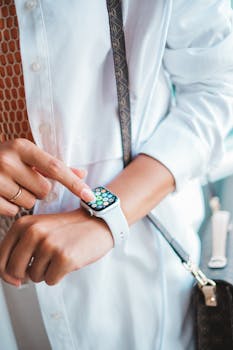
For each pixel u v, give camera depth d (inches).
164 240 29.2
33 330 31.7
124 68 24.2
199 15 24.9
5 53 22.9
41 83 22.8
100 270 27.3
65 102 23.2
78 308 28.5
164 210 29.0
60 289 27.5
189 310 31.9
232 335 28.9
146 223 28.2
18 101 24.0
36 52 22.2
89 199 21.4
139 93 25.2
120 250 27.7
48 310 28.0
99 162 26.3
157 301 29.3
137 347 29.8
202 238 35.7
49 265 21.0
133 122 26.4
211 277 29.4
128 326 29.7
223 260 30.9
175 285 30.1
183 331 32.0
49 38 22.1
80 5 21.7
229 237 34.2
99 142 25.8
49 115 23.5
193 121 26.3
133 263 28.4
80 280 27.5
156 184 24.7
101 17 22.6
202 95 27.1
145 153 25.9
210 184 41.8
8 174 20.3
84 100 24.2
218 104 26.8
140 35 23.4
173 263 29.7
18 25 22.0
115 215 21.8
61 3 21.5
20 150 20.5
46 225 21.3
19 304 30.3
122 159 26.8
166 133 26.5
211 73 26.2
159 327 29.7
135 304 29.1
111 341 29.8
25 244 20.8
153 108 27.5
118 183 24.3
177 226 29.7
